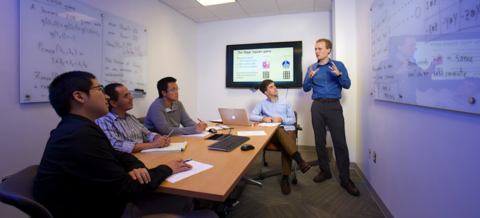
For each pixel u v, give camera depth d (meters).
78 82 0.85
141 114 2.94
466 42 0.88
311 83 2.51
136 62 2.80
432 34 1.12
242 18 4.03
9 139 1.66
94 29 2.25
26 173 0.83
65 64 1.99
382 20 1.82
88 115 0.89
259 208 1.91
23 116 1.74
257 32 3.97
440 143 1.08
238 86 4.05
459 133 0.94
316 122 2.41
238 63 4.04
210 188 0.83
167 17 3.44
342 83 2.22
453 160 0.98
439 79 1.06
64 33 1.98
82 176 0.74
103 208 0.83
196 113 4.33
